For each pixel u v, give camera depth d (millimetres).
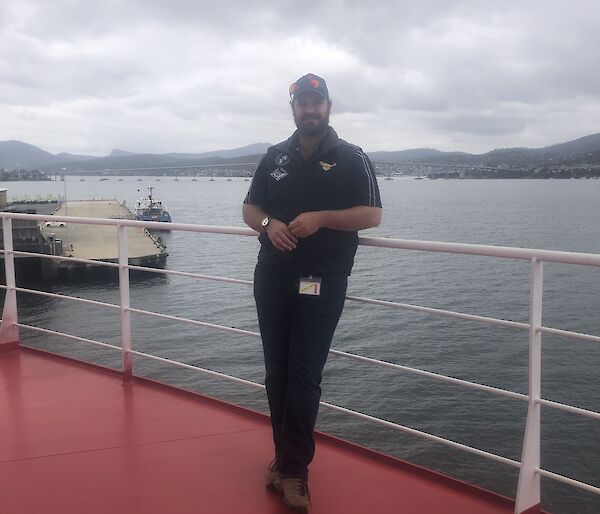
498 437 9852
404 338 15352
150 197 81562
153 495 2248
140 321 19016
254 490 2289
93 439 2729
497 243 42094
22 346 4133
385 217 63625
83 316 21578
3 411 3061
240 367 14000
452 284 23109
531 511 2127
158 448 2641
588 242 42438
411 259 28812
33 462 2506
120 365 14945
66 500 2211
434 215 66562
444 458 9125
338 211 2035
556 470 8797
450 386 11859
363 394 11523
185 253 36250
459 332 15773
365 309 18188
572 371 12984
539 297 2029
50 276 33469
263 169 2252
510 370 13070
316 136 2109
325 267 2127
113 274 33281
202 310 20703
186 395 3277
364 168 2059
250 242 40719
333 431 9891
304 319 2141
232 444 2686
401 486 2332
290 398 2158
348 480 2379
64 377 3580
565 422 10305
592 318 18438
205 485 2326
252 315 19484
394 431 9898
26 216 3758
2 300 25406
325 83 2088
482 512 2156
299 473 2152
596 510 7852
